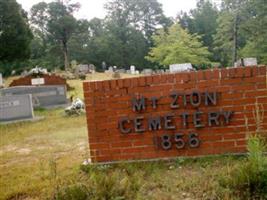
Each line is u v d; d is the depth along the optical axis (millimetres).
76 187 4285
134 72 60406
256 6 43531
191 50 53844
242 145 5316
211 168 4910
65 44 79250
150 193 4359
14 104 15109
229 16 46688
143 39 85062
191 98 5375
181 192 4309
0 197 4875
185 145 5438
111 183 4316
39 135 10375
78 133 9891
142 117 5480
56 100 20719
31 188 5043
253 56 43906
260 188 4000
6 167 6664
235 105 5309
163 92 5422
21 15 58094
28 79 29781
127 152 5543
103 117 5555
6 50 55594
